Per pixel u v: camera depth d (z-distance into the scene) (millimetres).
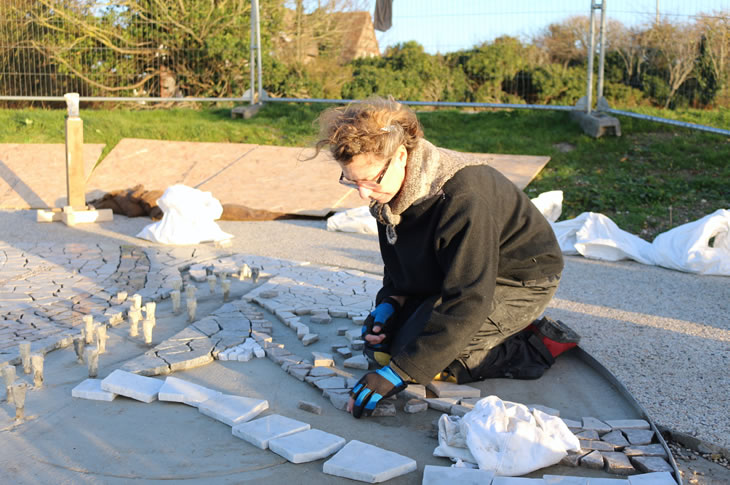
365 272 5008
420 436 2672
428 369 2656
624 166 8539
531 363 3232
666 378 3221
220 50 13938
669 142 9141
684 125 8898
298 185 8078
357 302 4207
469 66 14664
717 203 7277
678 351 3576
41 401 2861
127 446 2523
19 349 3154
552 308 4332
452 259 2619
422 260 2824
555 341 3311
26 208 7801
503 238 2924
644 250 5730
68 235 6281
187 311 4012
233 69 14484
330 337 3674
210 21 14273
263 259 5320
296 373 3145
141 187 7504
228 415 2709
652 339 3762
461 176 2666
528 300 3070
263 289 4418
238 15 14430
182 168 8852
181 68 14383
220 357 3322
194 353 3305
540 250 2992
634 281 5031
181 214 5980
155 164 9023
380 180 2543
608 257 5707
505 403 2627
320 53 16797
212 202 6195
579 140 9422
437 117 10945
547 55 15164
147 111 11898
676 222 6836
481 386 3117
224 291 4246
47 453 2461
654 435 2635
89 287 4461
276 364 3299
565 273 5227
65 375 3127
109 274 4812
